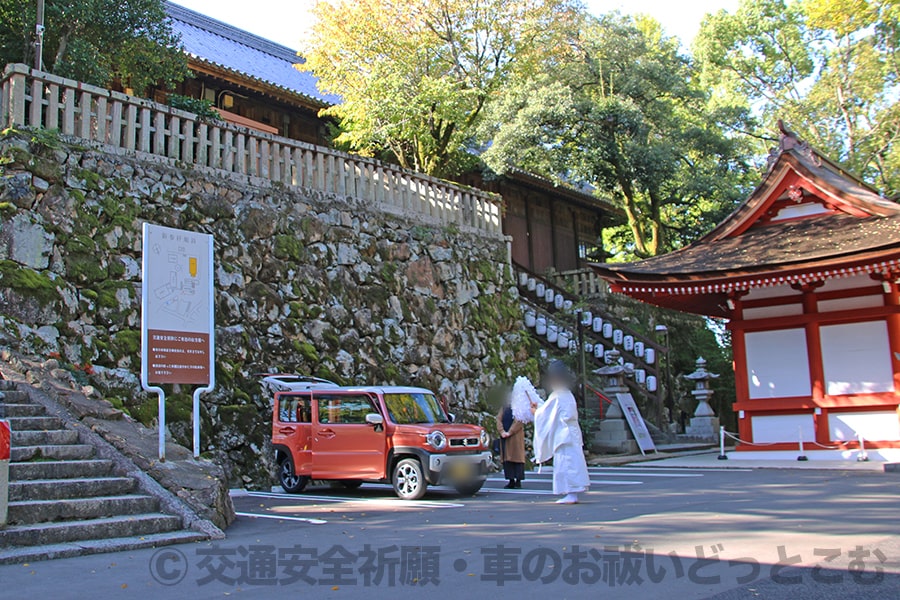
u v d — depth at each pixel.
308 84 27.88
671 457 20.91
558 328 26.27
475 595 5.32
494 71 24.83
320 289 16.47
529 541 7.34
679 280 18.42
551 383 10.81
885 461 17.27
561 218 36.53
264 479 13.95
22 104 12.73
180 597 5.39
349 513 9.92
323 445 12.45
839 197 19.11
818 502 9.99
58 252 12.49
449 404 18.61
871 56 33.97
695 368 31.84
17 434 8.66
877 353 17.98
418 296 18.80
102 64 17.02
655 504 10.10
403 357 17.88
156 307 9.94
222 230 14.98
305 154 17.14
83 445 9.05
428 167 24.92
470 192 21.48
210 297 10.63
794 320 18.98
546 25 24.69
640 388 25.36
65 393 10.10
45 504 7.55
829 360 18.58
